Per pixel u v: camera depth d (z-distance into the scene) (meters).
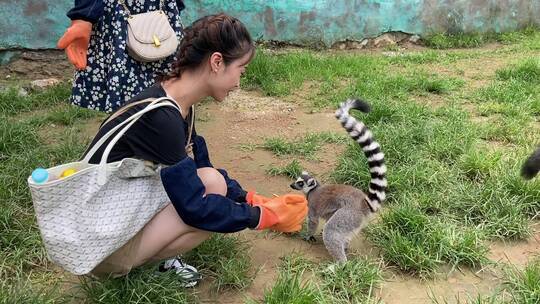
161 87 1.43
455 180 2.28
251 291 1.67
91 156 1.37
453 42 5.32
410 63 4.49
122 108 1.41
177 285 1.60
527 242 1.94
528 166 1.56
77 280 1.70
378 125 2.86
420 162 2.41
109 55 1.98
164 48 1.94
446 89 3.68
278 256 1.86
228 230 1.46
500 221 1.96
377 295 1.66
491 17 5.60
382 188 1.78
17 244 1.85
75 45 1.93
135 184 1.40
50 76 4.04
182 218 1.41
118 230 1.37
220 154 2.73
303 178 1.98
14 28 3.94
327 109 3.41
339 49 5.07
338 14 4.98
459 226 2.00
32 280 1.71
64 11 4.01
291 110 3.41
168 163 1.41
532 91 3.57
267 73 3.88
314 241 1.96
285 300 1.56
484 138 2.83
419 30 5.35
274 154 2.73
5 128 2.66
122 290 1.54
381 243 1.87
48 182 1.27
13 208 2.04
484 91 3.58
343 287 1.64
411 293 1.67
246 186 2.38
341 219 1.76
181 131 1.40
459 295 1.66
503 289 1.68
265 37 4.80
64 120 3.10
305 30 4.91
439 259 1.78
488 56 4.81
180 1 2.12
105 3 1.94
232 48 1.37
